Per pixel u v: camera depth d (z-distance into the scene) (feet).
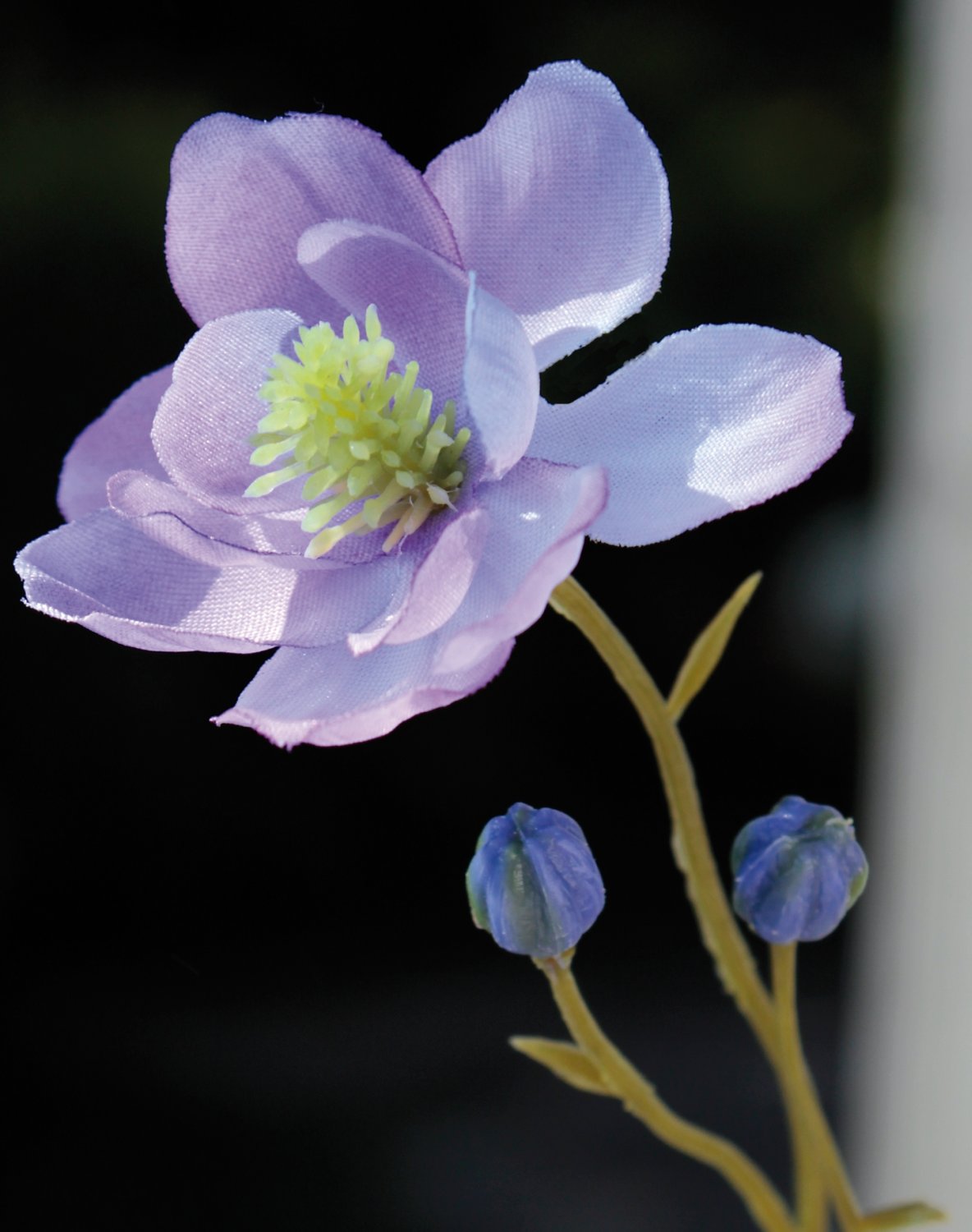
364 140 1.18
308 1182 2.12
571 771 2.22
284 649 1.21
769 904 1.24
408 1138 2.13
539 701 2.22
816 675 2.21
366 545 1.22
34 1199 2.14
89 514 1.21
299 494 1.22
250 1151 2.14
